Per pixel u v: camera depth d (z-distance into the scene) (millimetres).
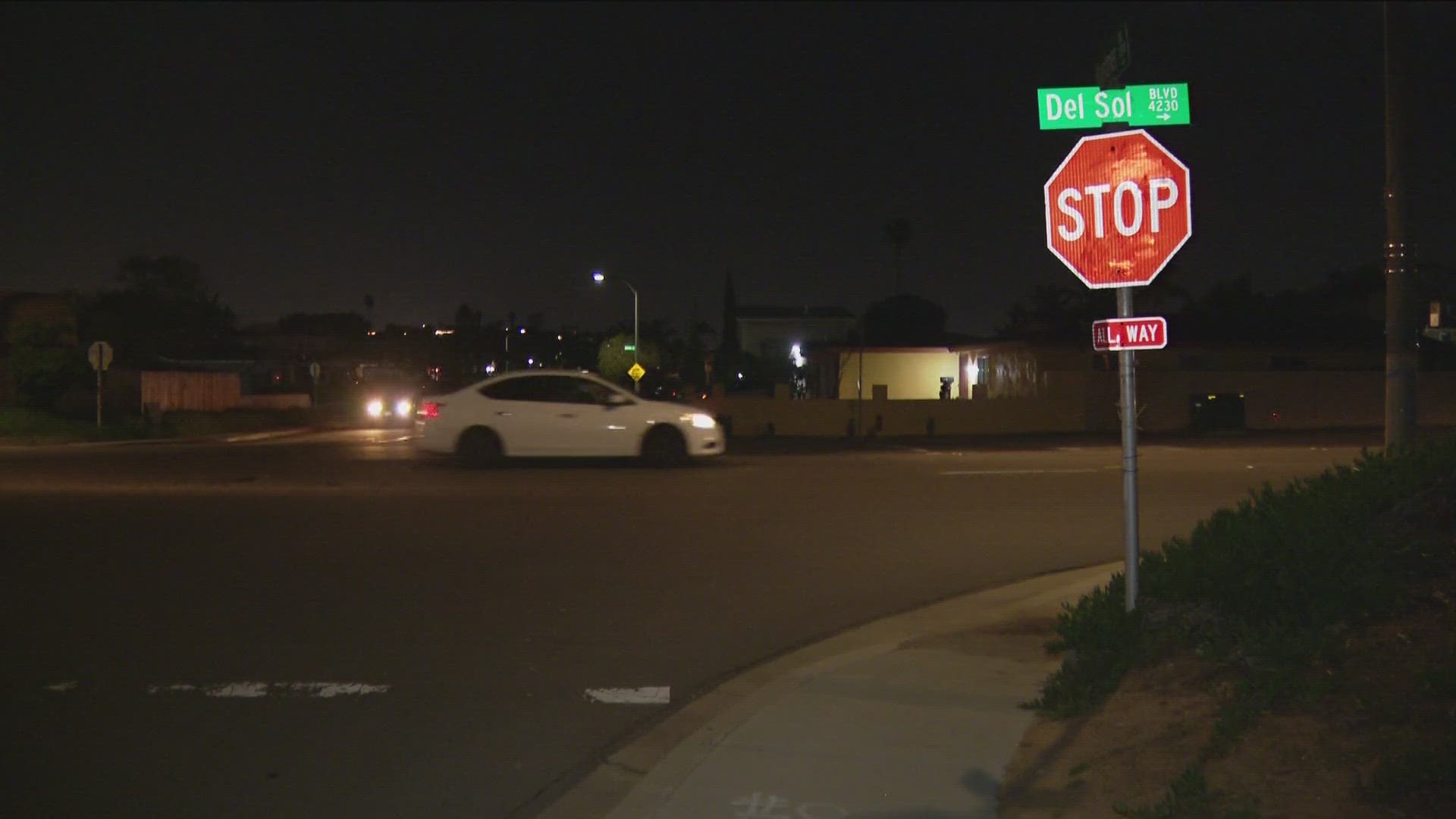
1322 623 6312
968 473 20906
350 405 59125
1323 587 6520
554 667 8320
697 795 5828
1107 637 7316
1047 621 9445
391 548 12867
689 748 6633
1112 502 16781
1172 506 16391
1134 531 7367
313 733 6918
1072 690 6918
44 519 14875
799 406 39375
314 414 49656
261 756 6523
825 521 14984
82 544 13062
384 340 99750
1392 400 10047
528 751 6664
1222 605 6945
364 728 7008
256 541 13305
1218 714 5883
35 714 7219
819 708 7137
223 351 75188
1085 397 39625
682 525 14633
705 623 9625
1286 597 6656
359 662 8391
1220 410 37750
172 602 10195
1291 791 4957
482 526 14477
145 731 6918
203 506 16188
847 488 18484
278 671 8156
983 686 7531
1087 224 7125
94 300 61875
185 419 38781
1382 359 42719
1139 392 39156
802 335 85688
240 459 24203
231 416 42469
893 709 7086
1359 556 6789
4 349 41719
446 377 90875
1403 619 6176
